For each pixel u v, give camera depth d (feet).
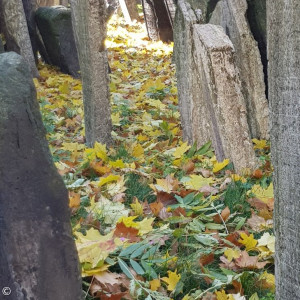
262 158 9.11
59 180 4.26
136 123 11.73
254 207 7.57
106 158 9.37
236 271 6.07
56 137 11.03
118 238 6.15
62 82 16.10
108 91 9.99
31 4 18.21
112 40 23.30
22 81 4.30
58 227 4.22
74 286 4.28
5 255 4.09
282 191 4.77
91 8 9.52
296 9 4.47
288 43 4.57
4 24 16.33
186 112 9.80
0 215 4.08
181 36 9.57
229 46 8.55
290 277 4.79
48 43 17.89
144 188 8.11
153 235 6.52
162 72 16.83
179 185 8.29
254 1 10.24
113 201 7.67
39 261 4.15
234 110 8.57
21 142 4.16
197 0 11.00
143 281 5.88
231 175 8.31
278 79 4.69
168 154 9.51
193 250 6.47
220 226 6.93
